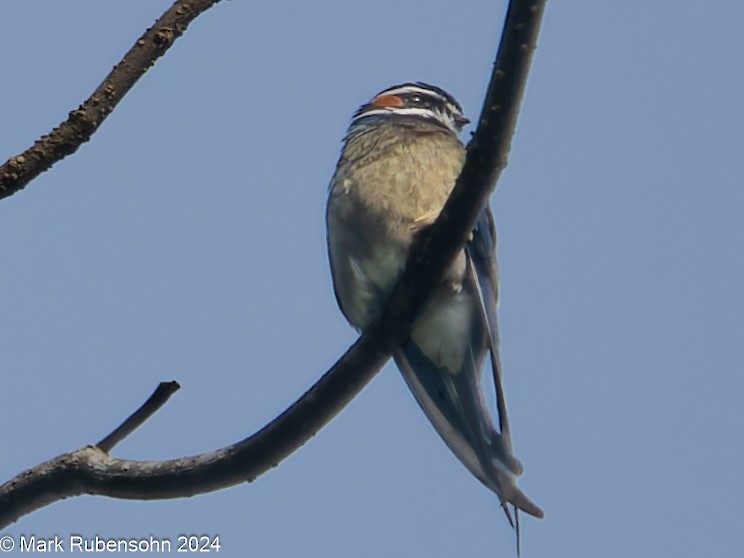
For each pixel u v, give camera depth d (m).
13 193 7.05
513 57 7.27
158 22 7.21
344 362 8.22
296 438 7.99
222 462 7.78
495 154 7.66
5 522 7.88
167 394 7.87
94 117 7.11
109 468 7.77
